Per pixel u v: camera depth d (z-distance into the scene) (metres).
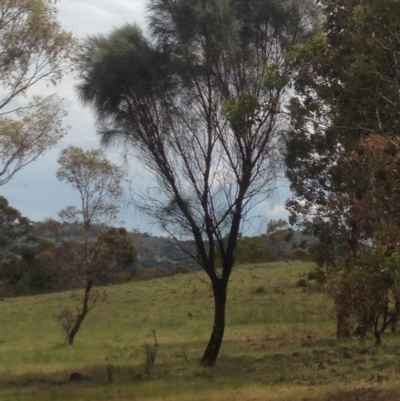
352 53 12.74
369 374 13.37
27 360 22.19
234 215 16.94
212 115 16.72
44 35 13.37
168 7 16.31
